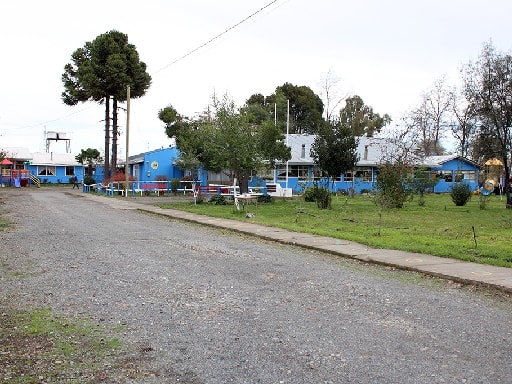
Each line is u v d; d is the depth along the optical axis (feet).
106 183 144.77
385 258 33.96
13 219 61.72
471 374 14.43
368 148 157.89
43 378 14.08
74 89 154.81
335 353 16.12
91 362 15.31
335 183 150.20
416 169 105.40
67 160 228.43
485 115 89.71
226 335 17.89
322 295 23.98
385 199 63.46
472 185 170.40
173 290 24.68
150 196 125.08
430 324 19.35
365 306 22.00
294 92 240.73
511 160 91.50
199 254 36.50
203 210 77.82
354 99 247.50
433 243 40.65
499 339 17.58
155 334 17.98
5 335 17.78
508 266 30.83
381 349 16.51
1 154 186.09
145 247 39.73
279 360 15.49
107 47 149.48
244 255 36.29
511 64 87.56
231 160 91.30
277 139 99.25
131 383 13.80
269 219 63.46
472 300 23.43
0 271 29.22
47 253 36.04
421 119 189.16
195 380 14.01
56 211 76.43
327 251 37.78
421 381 13.93
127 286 25.52
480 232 49.83
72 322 19.36
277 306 21.86
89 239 44.16
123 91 149.38
